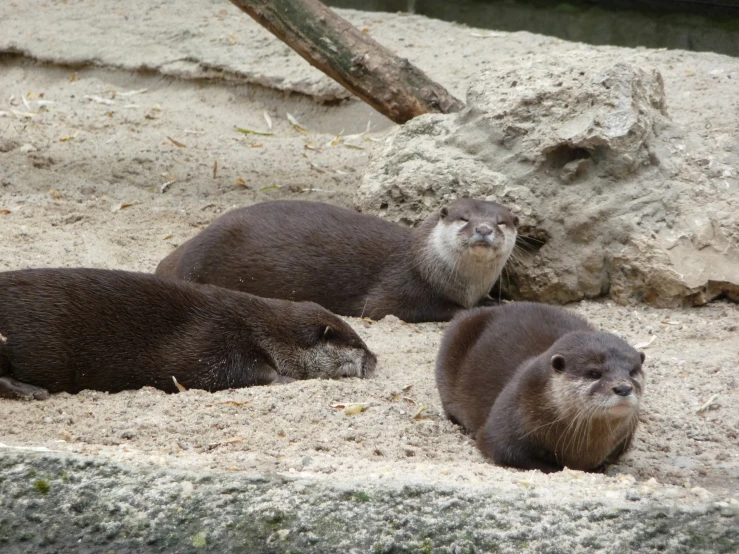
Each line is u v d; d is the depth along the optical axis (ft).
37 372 29.96
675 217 41.75
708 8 80.84
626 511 20.81
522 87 44.32
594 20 78.28
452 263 40.42
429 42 67.36
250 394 30.35
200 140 59.52
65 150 56.18
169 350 31.24
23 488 21.54
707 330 38.40
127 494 21.34
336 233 41.65
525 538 20.16
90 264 41.39
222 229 41.42
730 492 25.54
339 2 82.02
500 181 43.09
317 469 23.12
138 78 67.26
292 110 63.67
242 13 73.20
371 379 33.17
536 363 26.13
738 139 44.47
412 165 45.09
